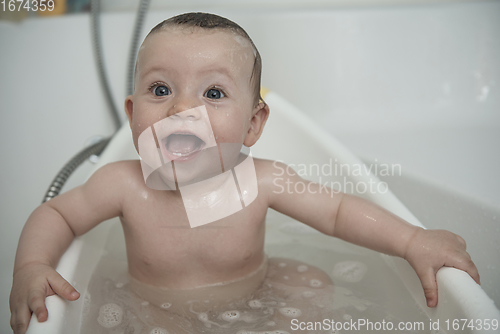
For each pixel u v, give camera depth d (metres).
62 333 0.53
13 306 0.56
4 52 1.36
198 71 0.62
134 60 1.43
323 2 1.79
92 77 1.47
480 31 1.53
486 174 1.30
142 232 0.72
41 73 1.43
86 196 0.72
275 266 0.77
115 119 1.43
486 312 0.49
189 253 0.72
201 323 0.61
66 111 1.45
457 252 0.61
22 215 1.28
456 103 1.54
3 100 1.33
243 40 0.67
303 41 1.51
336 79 1.53
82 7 1.70
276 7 1.76
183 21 0.66
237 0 1.78
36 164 1.37
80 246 0.71
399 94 1.54
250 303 0.66
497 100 1.53
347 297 0.67
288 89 1.53
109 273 0.75
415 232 0.65
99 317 0.62
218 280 0.73
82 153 0.99
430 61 1.54
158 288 0.71
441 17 1.52
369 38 1.52
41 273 0.58
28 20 1.45
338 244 0.84
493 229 0.85
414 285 0.65
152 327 0.60
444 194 0.97
